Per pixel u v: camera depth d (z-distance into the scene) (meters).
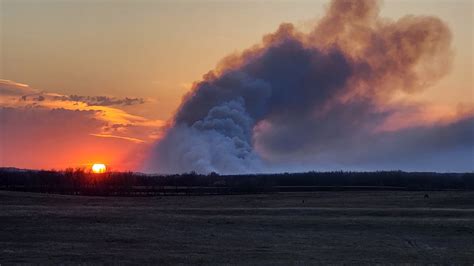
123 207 75.75
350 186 142.00
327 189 130.00
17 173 137.62
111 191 117.50
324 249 42.00
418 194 97.00
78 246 42.16
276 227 54.47
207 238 47.31
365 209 68.69
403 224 55.22
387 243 45.88
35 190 112.00
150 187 134.25
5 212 61.75
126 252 39.53
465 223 55.38
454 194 92.69
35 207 71.38
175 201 90.12
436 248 43.56
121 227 52.94
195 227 53.84
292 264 35.22
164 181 151.50
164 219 58.88
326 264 35.38
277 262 35.94
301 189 130.00
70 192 110.75
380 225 55.00
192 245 43.38
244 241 45.91
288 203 84.56
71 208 71.00
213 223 56.44
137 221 57.12
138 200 92.38
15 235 47.53
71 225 53.47
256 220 58.47
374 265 35.12
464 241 47.34
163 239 46.31
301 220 58.28
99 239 45.94
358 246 43.88
